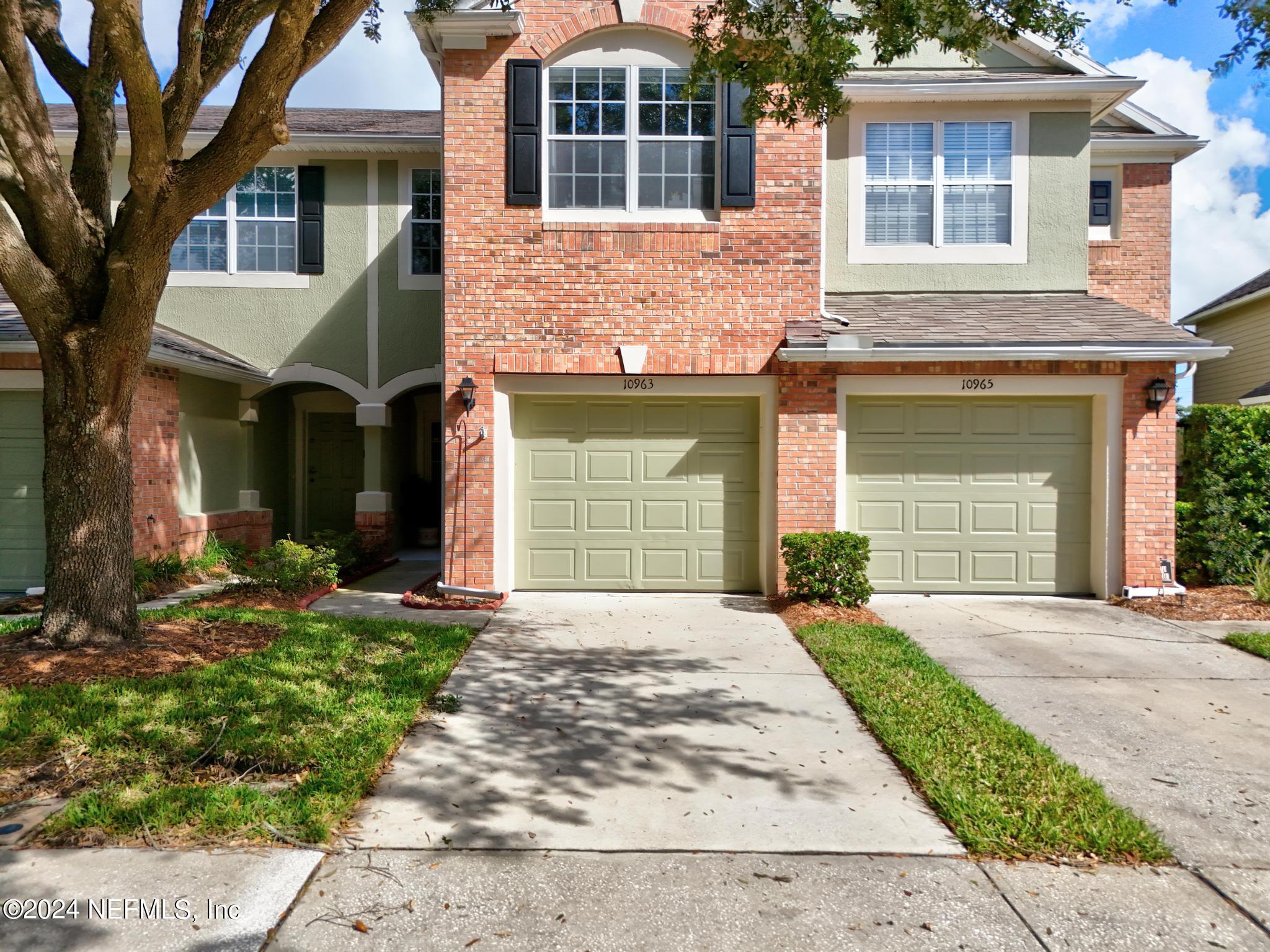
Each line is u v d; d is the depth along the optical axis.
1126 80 10.13
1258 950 2.96
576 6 9.25
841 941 3.00
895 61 10.99
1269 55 6.08
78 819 3.69
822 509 9.29
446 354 9.30
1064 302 10.41
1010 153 10.68
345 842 3.65
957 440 9.58
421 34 9.09
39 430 9.66
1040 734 5.13
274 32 5.11
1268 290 15.50
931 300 10.55
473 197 9.24
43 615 6.09
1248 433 9.85
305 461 14.62
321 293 12.60
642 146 9.48
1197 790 4.32
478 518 9.26
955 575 9.61
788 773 4.49
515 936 3.01
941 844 3.72
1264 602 8.95
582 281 9.29
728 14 6.91
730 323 9.33
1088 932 3.07
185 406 11.19
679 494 9.69
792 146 9.30
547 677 6.19
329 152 12.43
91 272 5.94
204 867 3.40
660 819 3.94
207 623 6.96
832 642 7.15
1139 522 9.22
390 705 5.27
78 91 6.38
